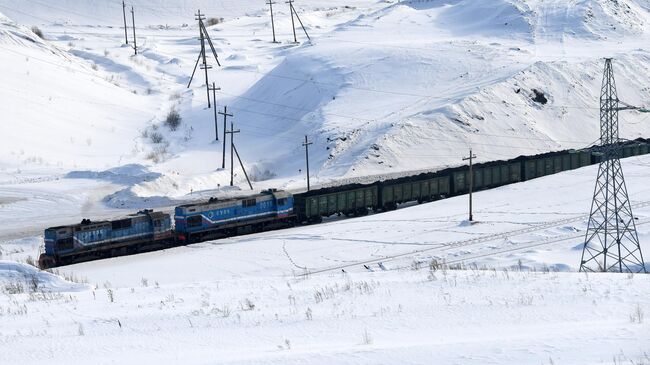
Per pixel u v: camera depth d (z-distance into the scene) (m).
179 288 88.31
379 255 134.75
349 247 143.38
